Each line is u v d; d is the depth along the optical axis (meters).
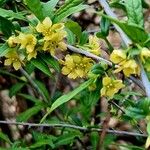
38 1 0.46
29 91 0.88
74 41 0.51
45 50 0.46
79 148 0.76
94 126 0.61
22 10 0.60
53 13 0.47
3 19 0.48
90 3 0.73
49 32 0.45
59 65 0.50
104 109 0.86
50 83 0.87
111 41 1.02
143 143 0.65
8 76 0.90
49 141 0.57
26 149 0.55
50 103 0.69
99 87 0.47
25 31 0.49
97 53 0.49
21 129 0.86
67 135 0.60
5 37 0.50
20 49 0.48
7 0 0.56
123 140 0.87
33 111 0.70
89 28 0.88
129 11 0.41
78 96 0.71
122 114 0.52
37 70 0.86
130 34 0.39
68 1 0.47
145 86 0.40
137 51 0.39
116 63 0.42
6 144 0.74
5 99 0.90
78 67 0.48
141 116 0.41
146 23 0.89
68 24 0.47
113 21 0.38
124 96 0.56
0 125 0.89
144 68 0.41
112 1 0.55
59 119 0.75
